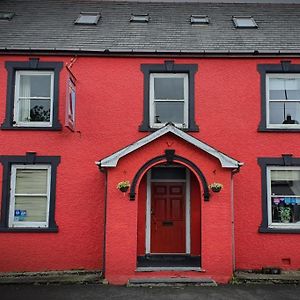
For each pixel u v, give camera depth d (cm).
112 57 1264
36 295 945
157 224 1258
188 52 1245
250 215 1202
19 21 1422
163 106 1270
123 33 1364
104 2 1622
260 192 1211
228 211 1100
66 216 1194
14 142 1210
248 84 1255
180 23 1460
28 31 1348
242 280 1077
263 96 1248
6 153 1205
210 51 1248
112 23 1445
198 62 1263
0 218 1177
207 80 1255
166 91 1273
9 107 1222
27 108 1253
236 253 1185
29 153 1205
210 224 1095
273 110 1268
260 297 932
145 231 1245
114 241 1089
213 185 1091
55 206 1195
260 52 1246
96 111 1239
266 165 1222
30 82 1266
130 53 1252
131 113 1241
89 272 1161
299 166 1227
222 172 1113
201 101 1247
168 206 1266
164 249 1248
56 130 1223
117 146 1227
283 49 1267
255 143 1229
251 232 1194
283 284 1054
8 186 1195
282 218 1216
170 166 1271
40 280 1066
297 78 1272
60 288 1009
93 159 1220
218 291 981
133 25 1434
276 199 1224
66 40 1302
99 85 1251
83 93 1245
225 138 1231
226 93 1251
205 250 1088
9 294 952
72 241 1186
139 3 1623
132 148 1109
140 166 1116
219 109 1243
